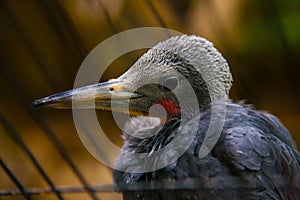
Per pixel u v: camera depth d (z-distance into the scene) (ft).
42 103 9.61
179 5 10.77
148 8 10.68
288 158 9.43
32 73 10.94
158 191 9.44
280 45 10.82
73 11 10.71
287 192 9.41
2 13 10.89
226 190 9.38
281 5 10.75
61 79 10.91
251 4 10.76
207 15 10.77
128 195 9.50
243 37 10.80
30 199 9.68
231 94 10.52
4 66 10.95
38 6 10.82
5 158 10.71
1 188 10.56
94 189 9.71
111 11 10.68
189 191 9.41
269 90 10.91
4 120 10.32
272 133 9.47
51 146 10.79
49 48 10.87
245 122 9.45
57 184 10.62
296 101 10.90
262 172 9.39
